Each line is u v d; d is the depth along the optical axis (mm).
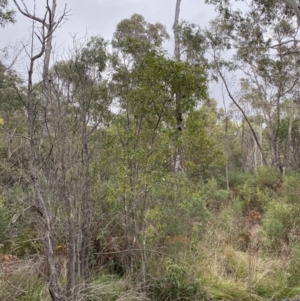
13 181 4078
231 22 15828
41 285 4008
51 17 3113
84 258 4137
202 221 6633
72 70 3803
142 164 4570
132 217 4754
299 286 5066
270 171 14664
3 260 4426
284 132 22109
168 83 4664
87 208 4035
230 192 11562
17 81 4633
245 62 17859
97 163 4395
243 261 5621
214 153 5027
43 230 3604
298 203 8445
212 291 4719
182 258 5156
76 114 3744
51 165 3393
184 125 4840
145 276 4617
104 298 4160
